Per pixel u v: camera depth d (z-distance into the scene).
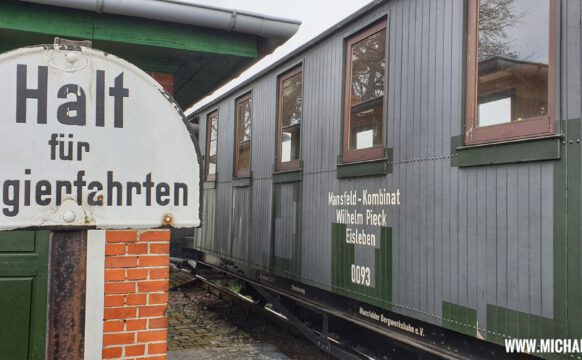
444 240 3.31
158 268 2.52
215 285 7.70
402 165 3.73
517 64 2.88
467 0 3.26
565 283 2.51
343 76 4.55
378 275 3.94
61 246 1.79
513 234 2.81
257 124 6.42
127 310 2.46
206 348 5.27
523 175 2.77
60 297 1.77
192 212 1.92
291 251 5.36
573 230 2.48
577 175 2.48
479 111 3.14
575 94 2.53
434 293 3.37
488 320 2.95
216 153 8.04
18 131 1.76
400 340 3.66
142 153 1.88
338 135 4.56
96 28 2.99
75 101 1.82
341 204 4.48
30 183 1.76
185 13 2.98
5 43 3.14
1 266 2.44
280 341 5.70
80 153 1.82
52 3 2.81
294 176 5.32
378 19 4.09
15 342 2.43
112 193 1.84
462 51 3.25
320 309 4.75
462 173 3.19
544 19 2.74
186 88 4.56
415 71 3.64
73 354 1.78
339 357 4.49
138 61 3.44
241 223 6.77
